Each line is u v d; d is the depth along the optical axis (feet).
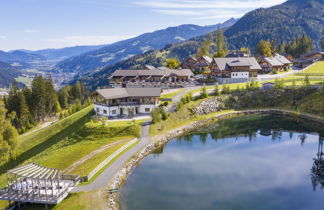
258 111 327.06
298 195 137.90
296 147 215.31
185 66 527.40
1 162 211.61
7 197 119.34
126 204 127.13
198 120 289.53
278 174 163.53
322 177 158.71
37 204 122.52
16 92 407.64
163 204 127.13
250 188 145.18
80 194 130.21
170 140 237.45
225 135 250.78
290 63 524.11
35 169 131.13
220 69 411.13
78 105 402.52
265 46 614.75
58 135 262.26
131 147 202.18
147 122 252.83
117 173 155.84
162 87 365.61
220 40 597.52
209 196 135.85
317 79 379.35
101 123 245.86
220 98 334.24
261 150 209.26
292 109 322.55
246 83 394.32
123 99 279.49
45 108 440.45
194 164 180.55
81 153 188.24
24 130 360.28
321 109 299.58
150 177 158.92
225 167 175.32
